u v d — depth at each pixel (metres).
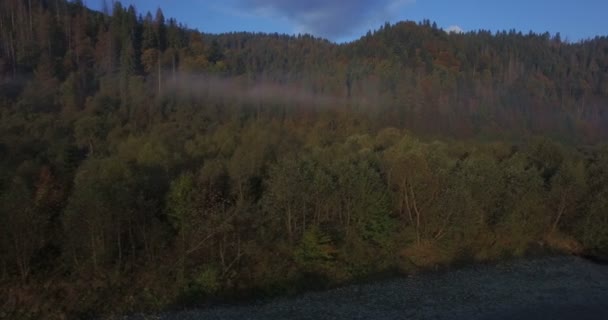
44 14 99.56
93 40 101.00
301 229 30.20
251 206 29.55
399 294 26.06
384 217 31.80
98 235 25.14
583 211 36.91
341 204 32.16
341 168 33.31
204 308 23.78
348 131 77.31
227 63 120.12
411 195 33.19
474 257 32.75
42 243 24.53
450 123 82.81
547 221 37.66
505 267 31.48
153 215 27.72
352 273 28.72
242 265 26.77
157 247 26.83
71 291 23.45
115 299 23.58
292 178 30.50
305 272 27.72
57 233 25.73
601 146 60.94
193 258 26.45
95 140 58.97
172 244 27.34
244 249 26.89
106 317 22.39
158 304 23.72
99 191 25.67
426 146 47.66
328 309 23.84
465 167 36.16
